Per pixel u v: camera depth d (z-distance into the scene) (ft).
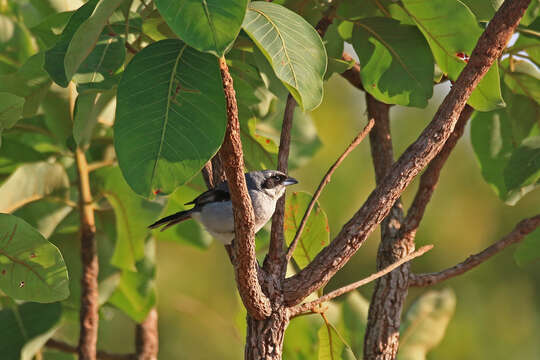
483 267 83.82
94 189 32.42
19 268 23.02
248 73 28.55
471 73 21.77
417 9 25.34
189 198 36.68
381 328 27.81
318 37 18.78
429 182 28.50
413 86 27.73
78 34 18.60
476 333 80.79
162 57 18.93
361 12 28.73
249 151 30.81
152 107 18.43
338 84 79.51
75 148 30.09
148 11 24.88
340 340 25.50
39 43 32.35
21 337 29.50
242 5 15.90
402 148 82.43
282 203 23.26
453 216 84.02
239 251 20.24
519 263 30.89
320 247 28.60
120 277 34.65
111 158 33.94
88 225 31.37
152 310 36.47
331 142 77.36
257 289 21.15
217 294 69.36
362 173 77.71
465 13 24.89
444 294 34.63
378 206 21.77
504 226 84.48
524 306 82.43
